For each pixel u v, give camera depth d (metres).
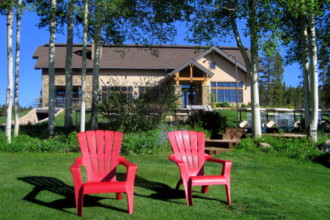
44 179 5.48
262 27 8.66
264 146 8.84
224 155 8.30
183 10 10.16
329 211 4.15
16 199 4.32
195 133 5.09
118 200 4.45
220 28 10.67
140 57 28.75
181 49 31.30
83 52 9.45
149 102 10.73
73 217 3.66
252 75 9.78
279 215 3.90
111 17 9.88
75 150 8.86
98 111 10.80
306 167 7.22
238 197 4.68
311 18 9.40
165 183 5.55
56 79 26.44
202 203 4.38
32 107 25.22
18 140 9.73
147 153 8.52
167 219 3.65
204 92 24.91
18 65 10.62
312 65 9.53
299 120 13.88
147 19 11.12
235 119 17.33
